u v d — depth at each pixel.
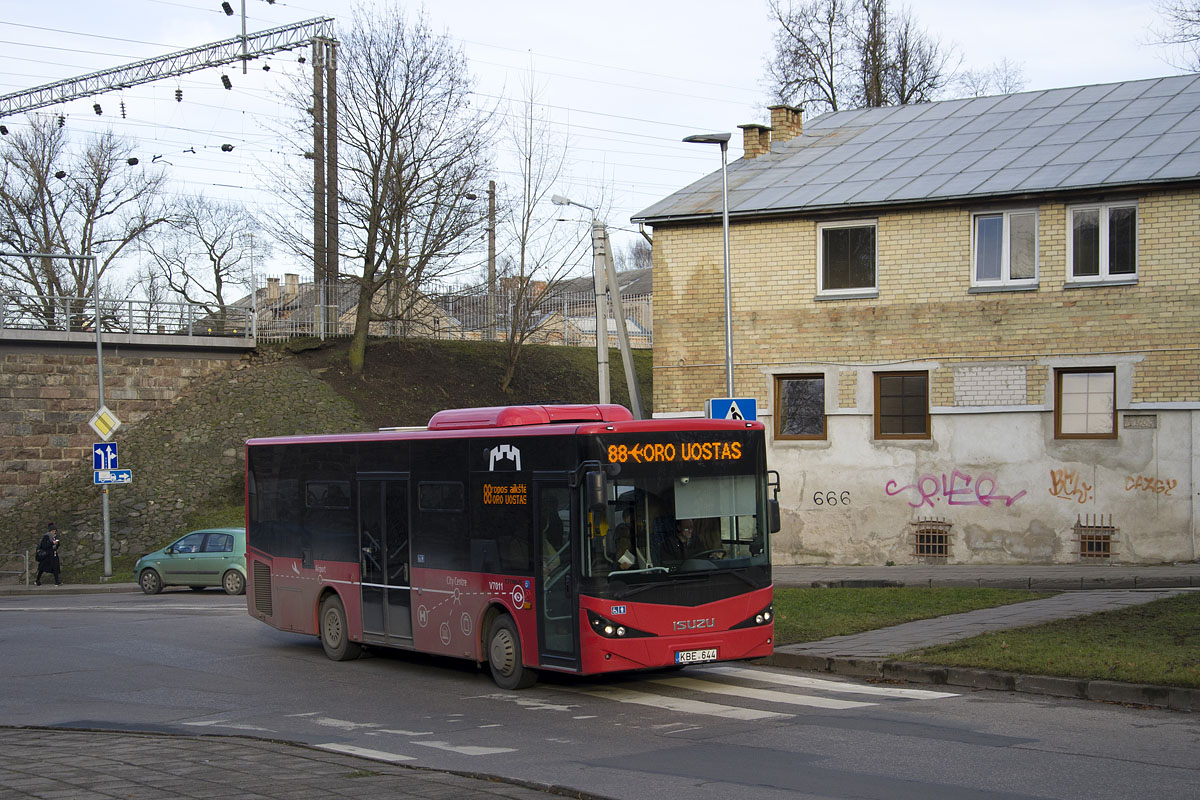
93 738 10.36
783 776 8.17
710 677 13.05
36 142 52.84
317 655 16.53
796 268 24.73
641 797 7.67
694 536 12.26
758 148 29.48
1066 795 7.41
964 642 13.00
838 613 16.09
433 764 9.08
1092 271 22.19
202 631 19.70
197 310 43.50
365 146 41.31
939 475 23.38
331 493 16.16
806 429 24.86
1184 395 21.17
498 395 43.19
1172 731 9.30
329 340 44.28
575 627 11.81
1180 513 21.11
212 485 36.44
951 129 27.98
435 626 13.99
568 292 49.97
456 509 13.68
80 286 53.19
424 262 41.53
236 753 9.35
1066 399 22.41
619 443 12.01
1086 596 16.84
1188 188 21.19
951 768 8.23
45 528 35.12
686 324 25.72
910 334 23.67
